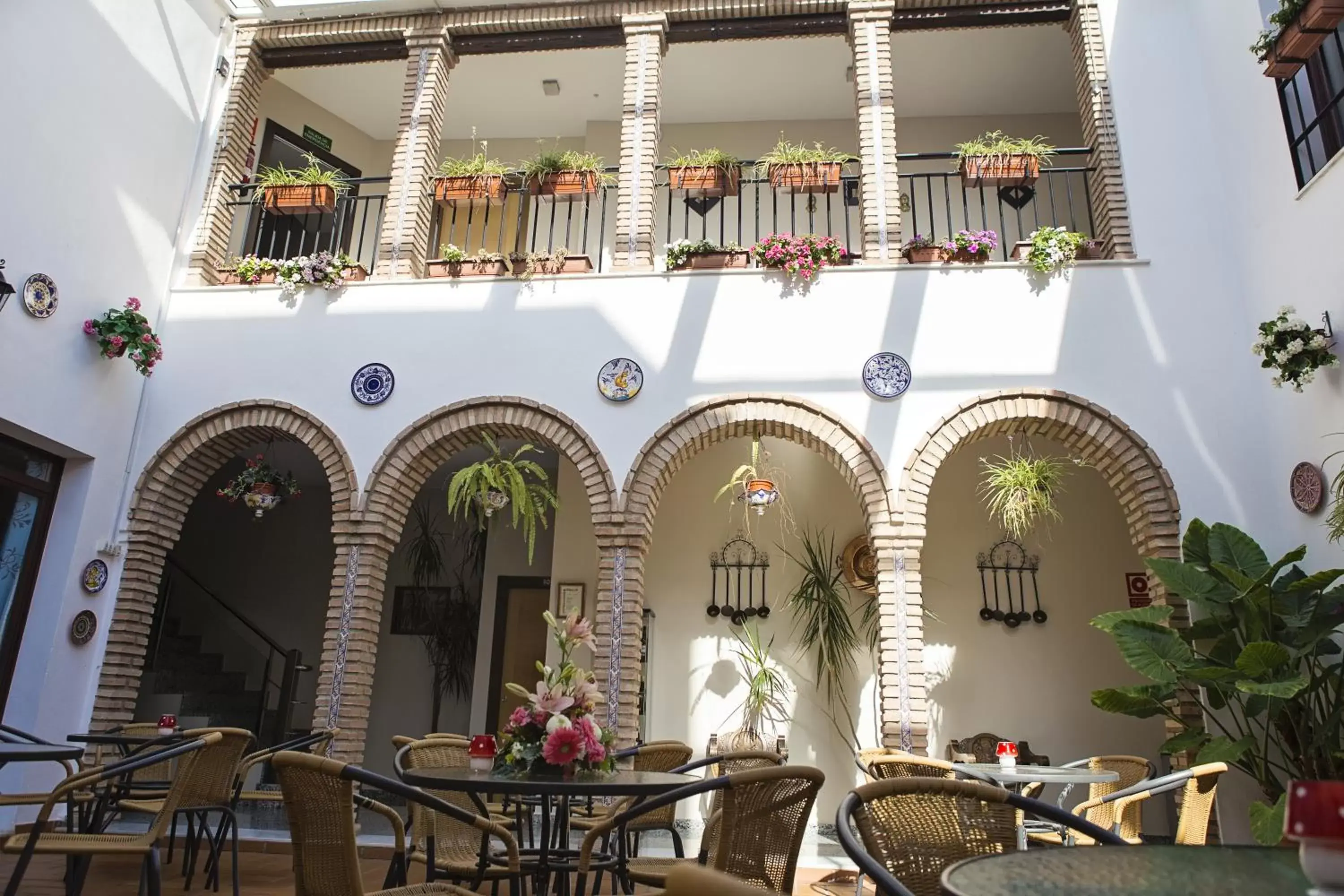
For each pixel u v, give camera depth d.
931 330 6.68
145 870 3.32
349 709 6.35
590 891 4.78
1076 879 1.48
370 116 10.05
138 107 7.10
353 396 6.99
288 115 9.52
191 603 10.55
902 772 4.95
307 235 9.99
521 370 6.93
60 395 6.31
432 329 7.09
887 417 6.53
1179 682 5.40
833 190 7.24
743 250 7.07
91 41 6.59
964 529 7.98
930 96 9.52
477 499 6.82
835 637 7.65
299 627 10.61
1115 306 6.57
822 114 9.84
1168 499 6.13
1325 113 5.66
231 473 10.31
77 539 6.50
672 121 10.01
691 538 8.20
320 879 2.53
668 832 7.14
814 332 6.77
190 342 7.27
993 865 1.59
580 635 3.49
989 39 8.70
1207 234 6.65
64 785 3.17
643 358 6.86
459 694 10.14
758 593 8.00
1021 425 6.56
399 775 3.39
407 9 8.01
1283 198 5.93
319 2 7.95
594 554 8.29
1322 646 5.19
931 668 7.70
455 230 9.80
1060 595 7.77
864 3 7.58
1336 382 5.41
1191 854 1.69
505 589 9.82
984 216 7.08
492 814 4.39
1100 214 7.05
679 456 6.75
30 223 6.04
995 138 9.46
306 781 2.58
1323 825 1.13
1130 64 7.17
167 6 7.46
